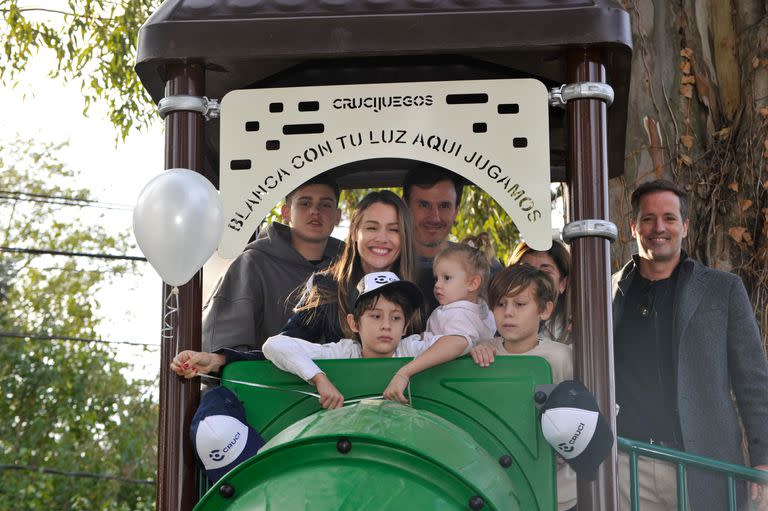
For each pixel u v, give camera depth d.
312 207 4.79
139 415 18.41
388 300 3.74
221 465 3.49
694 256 7.39
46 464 17.64
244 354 3.72
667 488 4.98
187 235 3.38
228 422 3.48
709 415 4.93
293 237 4.82
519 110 3.80
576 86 3.74
